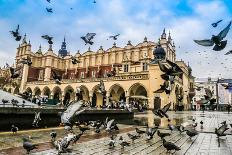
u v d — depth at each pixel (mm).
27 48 85812
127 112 30469
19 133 13391
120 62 73438
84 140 11711
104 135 13656
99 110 24078
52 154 8203
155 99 51000
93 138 12438
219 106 79812
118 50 74688
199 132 16188
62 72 85750
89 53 80375
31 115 16234
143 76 53812
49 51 84062
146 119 28344
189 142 12164
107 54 76688
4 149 9016
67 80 67375
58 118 18484
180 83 60156
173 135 14570
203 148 10617
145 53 69250
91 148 9703
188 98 73312
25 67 80688
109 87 58406
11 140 11047
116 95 60469
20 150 8883
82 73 79938
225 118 32500
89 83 62719
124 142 9852
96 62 78625
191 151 9891
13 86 79625
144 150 9625
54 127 17000
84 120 21359
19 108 15250
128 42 73750
